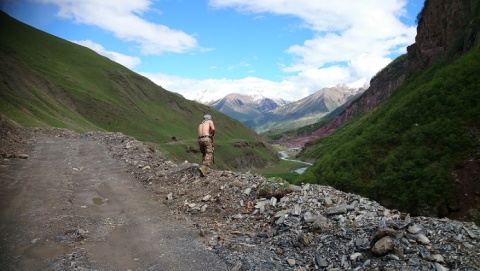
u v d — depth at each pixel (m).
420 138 49.84
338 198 10.55
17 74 78.81
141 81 198.62
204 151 15.22
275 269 7.14
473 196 37.56
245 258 7.63
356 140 64.44
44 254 7.65
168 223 10.30
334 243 7.86
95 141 29.27
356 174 55.44
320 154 182.88
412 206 41.91
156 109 183.25
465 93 51.72
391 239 7.10
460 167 41.56
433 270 6.15
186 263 7.44
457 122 47.81
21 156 19.86
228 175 14.42
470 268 5.96
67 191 13.52
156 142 129.62
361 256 7.09
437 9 116.81
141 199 13.02
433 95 56.97
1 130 26.97
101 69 173.88
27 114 51.19
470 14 93.88
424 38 123.19
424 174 43.09
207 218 10.81
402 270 6.22
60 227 9.45
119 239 8.87
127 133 126.69
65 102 111.38
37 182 14.58
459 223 7.85
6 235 8.62
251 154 181.00
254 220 10.29
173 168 17.38
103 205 12.05
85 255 7.73
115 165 19.36
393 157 50.62
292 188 11.56
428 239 7.17
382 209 9.38
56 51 169.00
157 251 8.10
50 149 24.09
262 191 11.78
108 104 133.88
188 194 13.05
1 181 14.12
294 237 8.54
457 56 88.38
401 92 107.25
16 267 6.91
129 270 7.04
